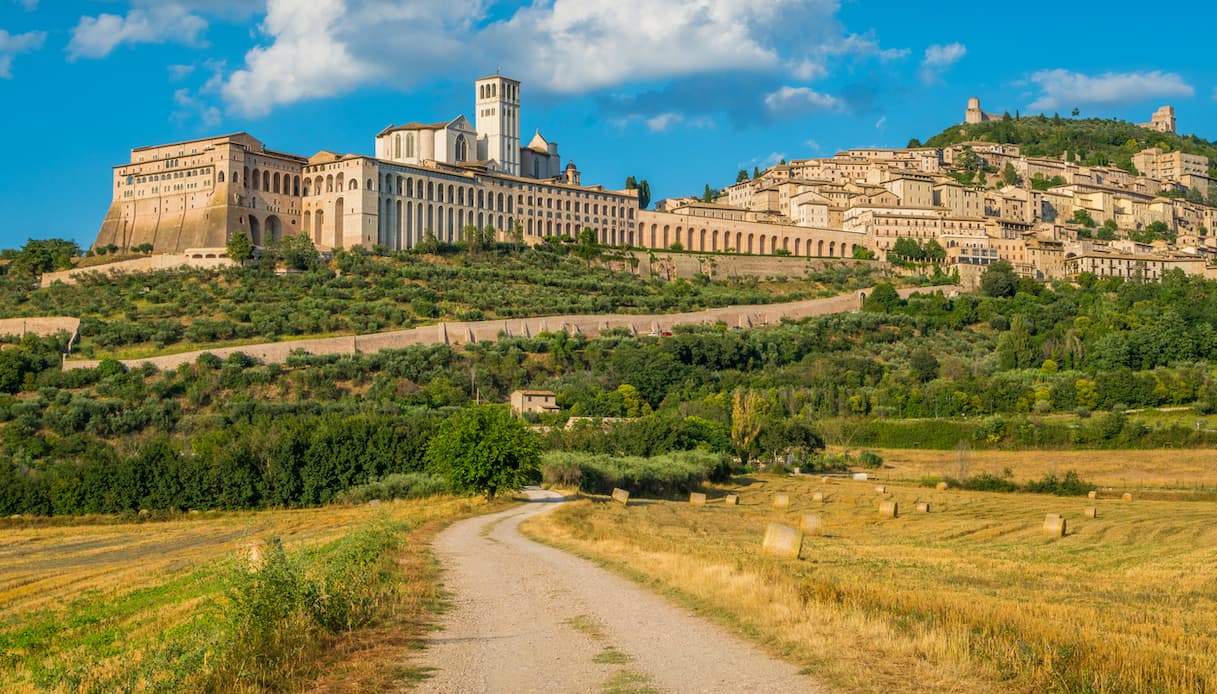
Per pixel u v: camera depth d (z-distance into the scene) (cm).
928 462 15375
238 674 2586
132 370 17912
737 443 15900
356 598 3453
